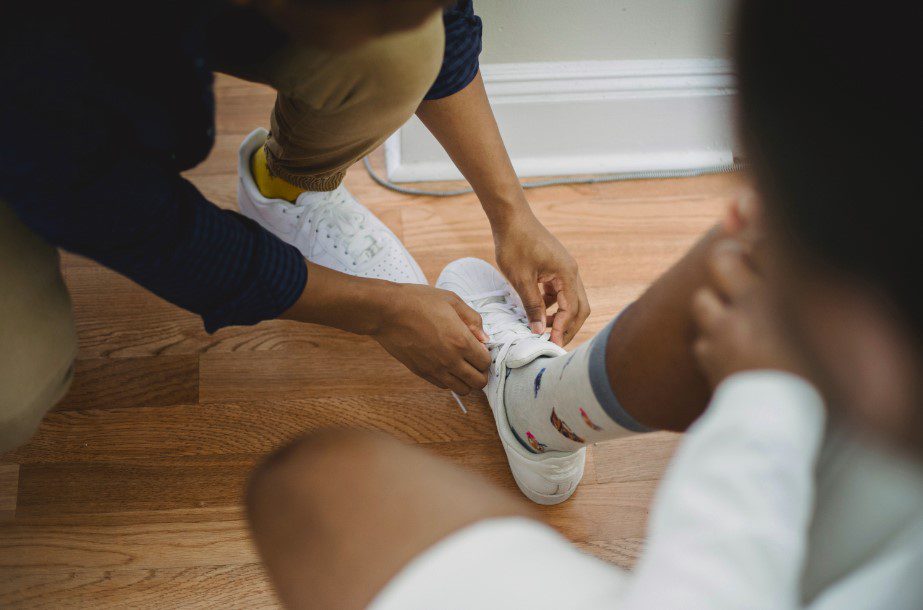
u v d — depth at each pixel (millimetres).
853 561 295
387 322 816
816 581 304
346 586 351
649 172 1229
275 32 632
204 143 641
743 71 259
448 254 1135
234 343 1033
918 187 230
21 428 679
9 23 455
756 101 258
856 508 298
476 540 320
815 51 236
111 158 562
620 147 1223
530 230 917
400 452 415
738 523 276
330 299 760
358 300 778
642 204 1201
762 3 243
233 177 1170
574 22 1047
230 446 960
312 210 993
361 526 367
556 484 863
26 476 923
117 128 571
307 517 390
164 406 983
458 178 1198
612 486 953
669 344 538
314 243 1008
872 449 294
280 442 967
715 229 514
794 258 273
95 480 926
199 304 691
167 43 527
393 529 358
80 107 512
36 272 634
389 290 801
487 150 858
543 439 784
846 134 238
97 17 485
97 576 866
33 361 643
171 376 1005
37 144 505
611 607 275
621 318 602
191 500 919
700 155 1233
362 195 1184
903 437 282
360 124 763
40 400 684
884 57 223
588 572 306
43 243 644
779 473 287
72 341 710
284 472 419
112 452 946
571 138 1200
